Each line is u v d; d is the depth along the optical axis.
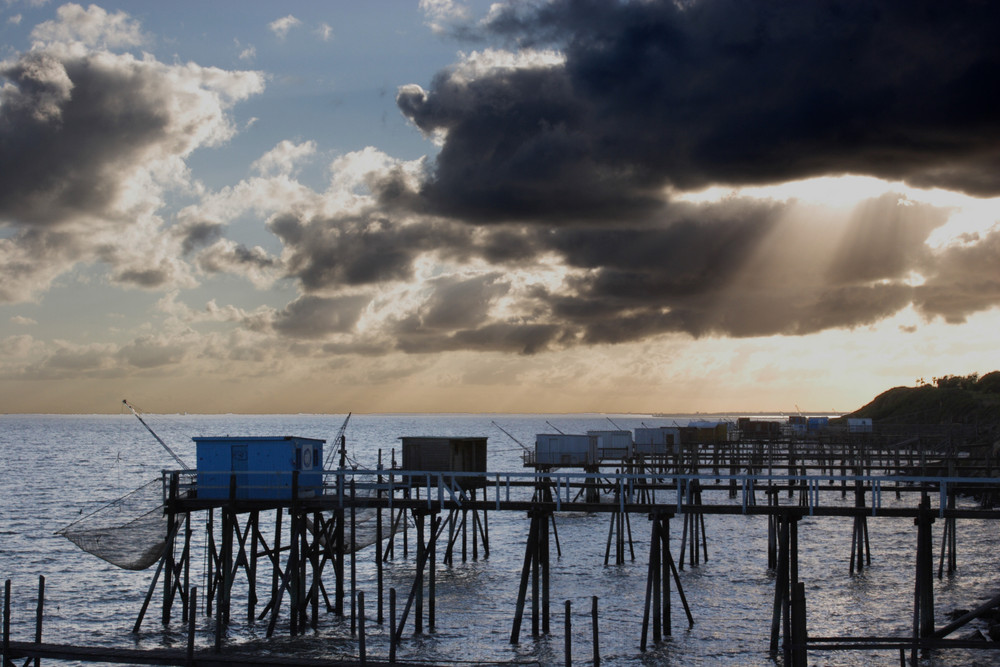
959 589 46.06
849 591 46.50
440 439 49.50
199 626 39.28
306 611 39.91
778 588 34.22
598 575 51.31
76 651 27.56
